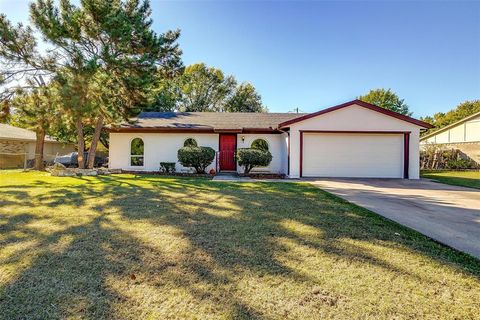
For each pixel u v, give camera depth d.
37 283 2.44
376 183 10.25
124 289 2.36
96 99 10.80
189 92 32.78
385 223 4.45
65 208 5.31
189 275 2.62
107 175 12.21
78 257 2.99
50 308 2.08
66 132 19.48
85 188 7.91
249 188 8.26
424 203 6.36
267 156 12.49
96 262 2.88
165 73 13.27
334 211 5.25
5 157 19.27
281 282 2.50
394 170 12.27
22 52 10.76
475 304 2.19
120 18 10.62
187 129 13.77
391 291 2.38
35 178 10.70
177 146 14.24
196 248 3.29
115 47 11.38
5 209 5.21
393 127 12.11
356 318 2.00
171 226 4.17
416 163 12.09
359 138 12.34
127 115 11.89
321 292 2.34
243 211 5.20
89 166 13.13
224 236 3.74
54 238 3.58
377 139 12.34
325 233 3.91
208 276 2.60
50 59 10.90
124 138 14.23
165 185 8.71
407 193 7.88
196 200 6.22
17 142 20.36
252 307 2.12
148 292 2.31
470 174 15.21
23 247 3.26
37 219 4.50
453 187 9.28
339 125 12.11
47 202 5.88
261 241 3.56
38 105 11.19
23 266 2.76
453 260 3.02
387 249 3.33
